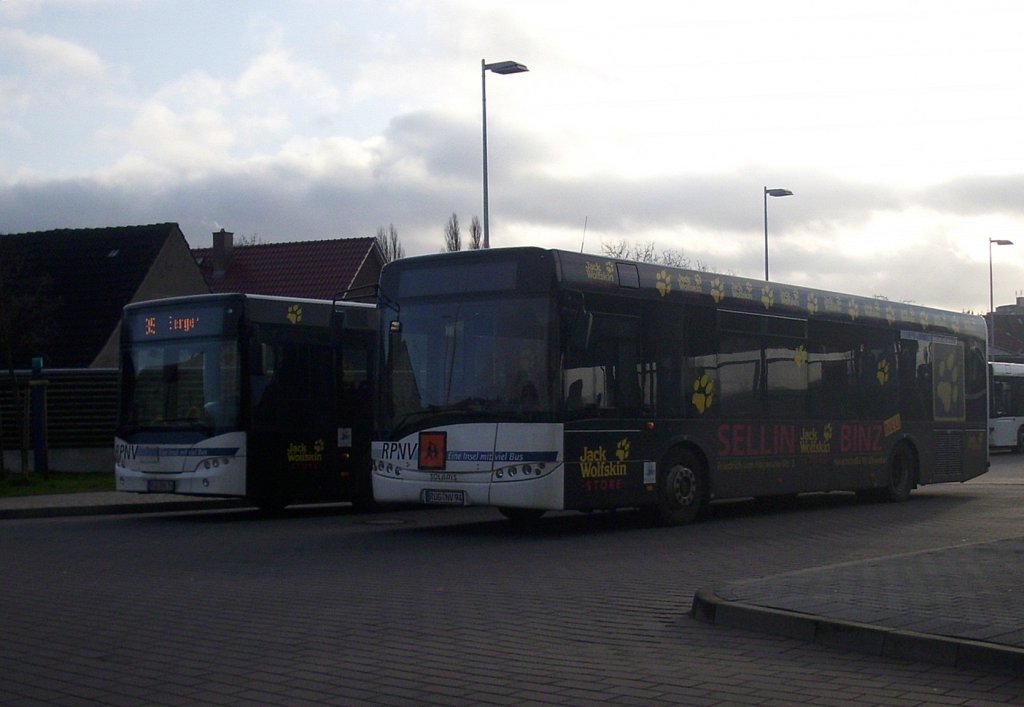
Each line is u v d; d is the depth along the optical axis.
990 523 17.62
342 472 19.88
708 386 17.16
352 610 9.84
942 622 8.34
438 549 14.38
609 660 7.92
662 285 16.48
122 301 36.84
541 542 15.08
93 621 9.43
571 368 14.95
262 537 16.11
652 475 16.17
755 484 17.94
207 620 9.42
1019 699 6.85
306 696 6.97
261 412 18.84
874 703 6.78
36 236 40.78
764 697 6.93
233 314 18.83
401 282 15.98
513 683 7.27
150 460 19.28
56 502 22.23
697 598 9.48
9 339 28.55
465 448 15.13
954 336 23.03
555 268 14.87
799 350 19.03
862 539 15.37
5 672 7.66
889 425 21.03
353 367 20.23
